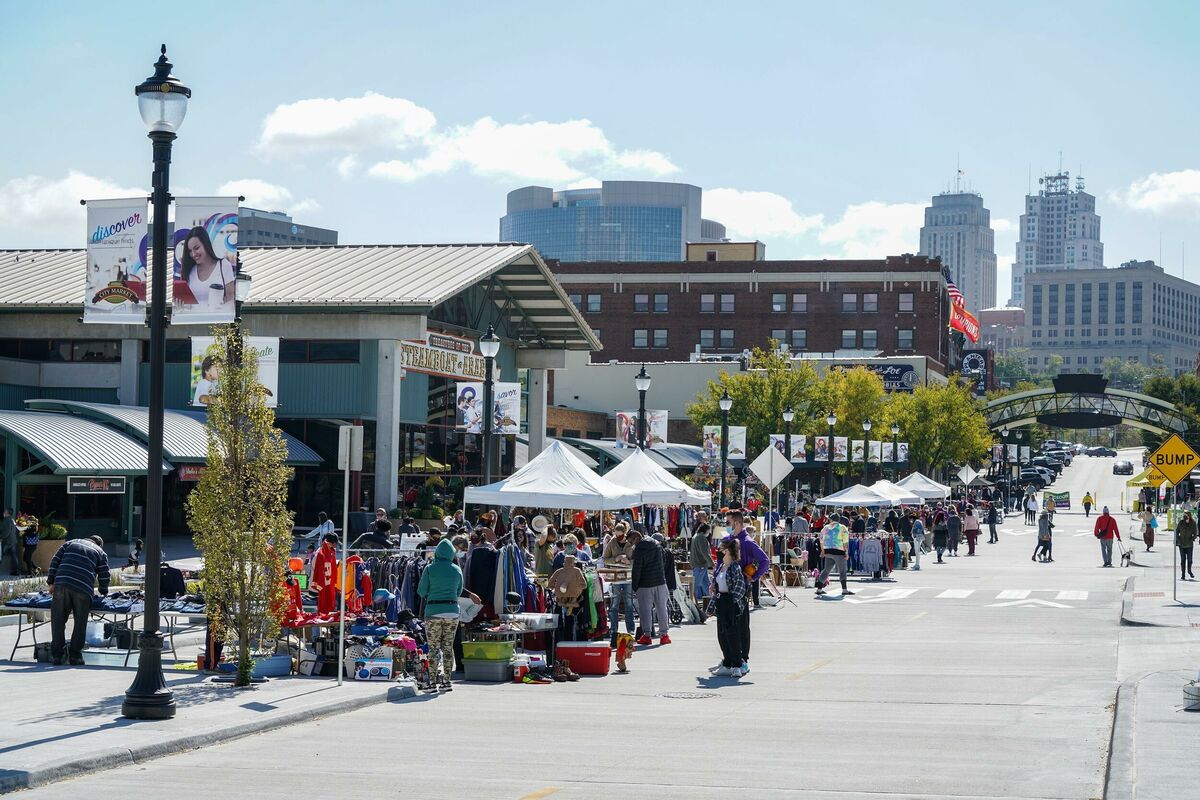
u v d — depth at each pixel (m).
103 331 51.41
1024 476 132.62
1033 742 13.54
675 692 17.81
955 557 54.59
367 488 49.81
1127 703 15.37
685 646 23.67
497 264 51.69
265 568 17.12
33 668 18.72
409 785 11.34
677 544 38.47
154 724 13.94
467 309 55.53
